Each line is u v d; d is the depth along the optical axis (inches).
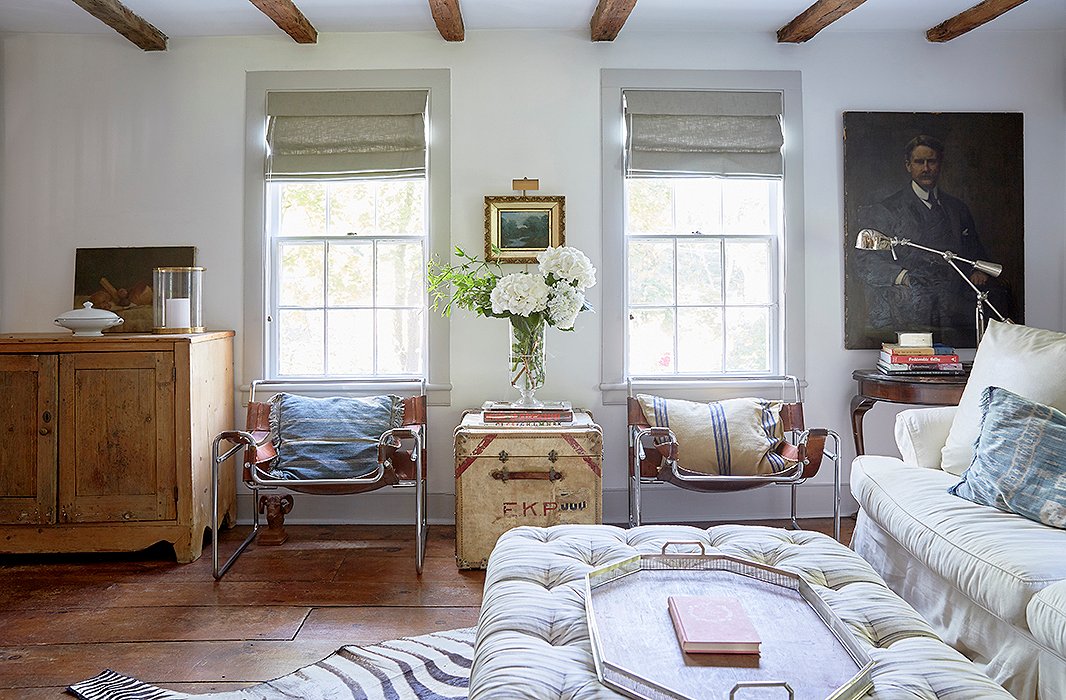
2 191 149.2
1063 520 83.6
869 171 150.8
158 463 126.8
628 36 149.2
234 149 149.0
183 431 126.8
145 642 96.7
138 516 126.5
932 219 151.5
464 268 141.4
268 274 151.0
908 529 94.4
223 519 144.0
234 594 113.2
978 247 151.9
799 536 86.6
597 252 149.2
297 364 152.6
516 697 52.2
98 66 148.7
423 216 152.2
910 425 114.7
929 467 111.3
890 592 71.0
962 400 111.3
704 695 51.1
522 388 135.9
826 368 151.7
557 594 69.9
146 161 149.2
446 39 147.0
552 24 146.6
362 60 148.8
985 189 151.9
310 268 152.8
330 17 141.6
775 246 152.8
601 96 148.9
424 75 148.6
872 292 150.9
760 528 89.5
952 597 88.5
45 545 126.5
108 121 149.0
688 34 149.6
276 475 124.0
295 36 143.2
